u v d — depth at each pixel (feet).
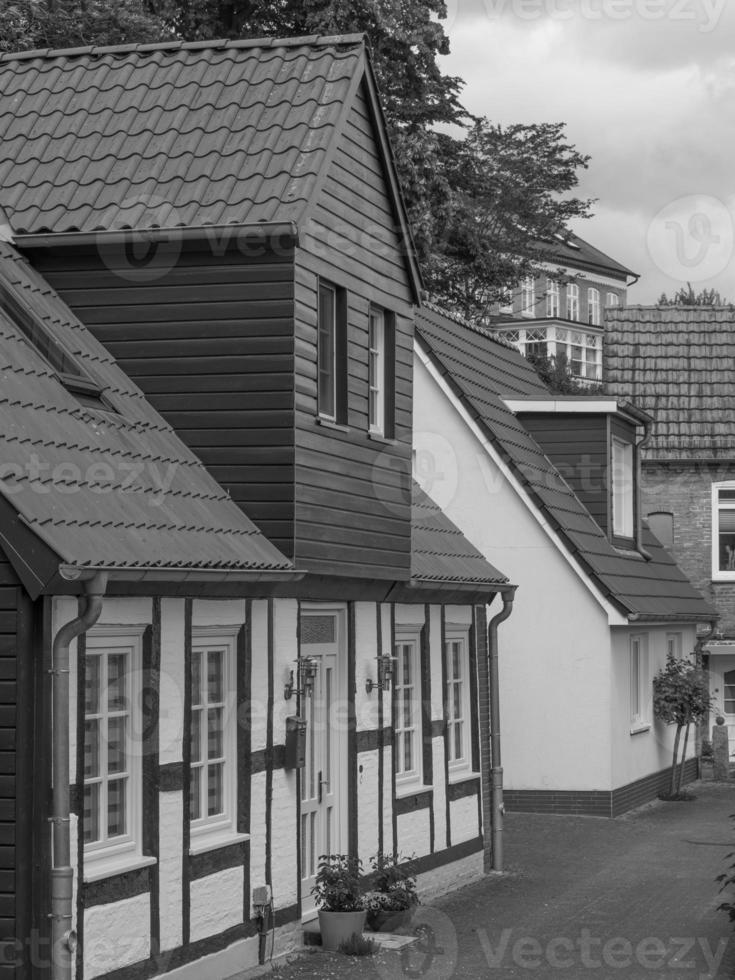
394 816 61.00
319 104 53.36
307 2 112.37
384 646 60.70
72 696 39.68
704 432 128.47
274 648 50.88
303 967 49.90
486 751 73.15
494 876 70.85
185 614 45.27
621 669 96.94
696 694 104.78
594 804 93.40
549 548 94.38
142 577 40.50
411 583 60.85
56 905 37.91
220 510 48.34
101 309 50.83
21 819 37.91
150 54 57.11
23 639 38.11
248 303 49.96
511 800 94.79
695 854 77.66
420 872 63.67
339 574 53.31
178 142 52.85
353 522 54.85
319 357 53.47
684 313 136.05
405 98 118.32
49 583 37.52
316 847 55.47
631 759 98.63
